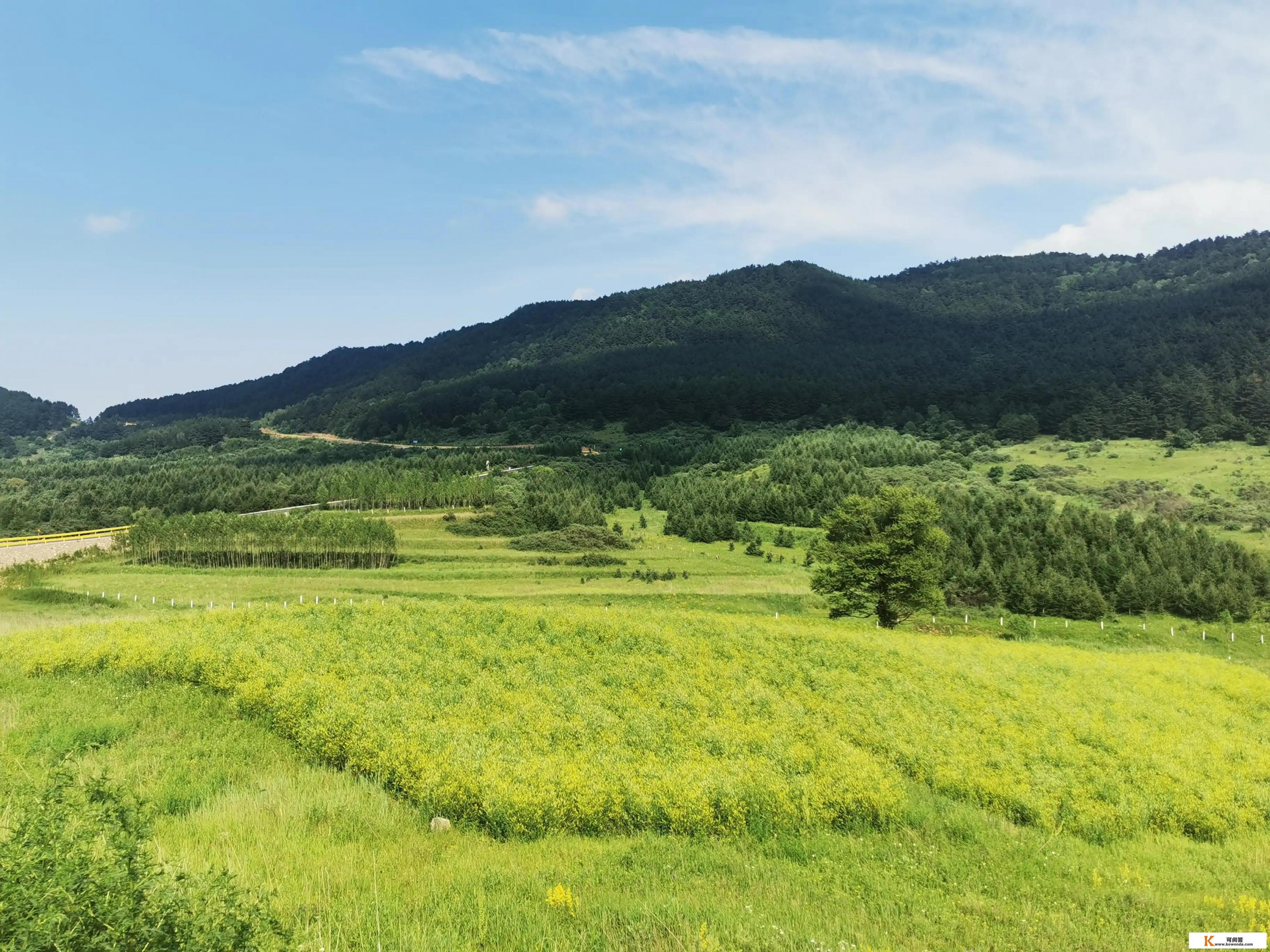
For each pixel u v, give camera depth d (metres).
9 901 8.34
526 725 25.53
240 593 79.94
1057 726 30.98
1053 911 16.06
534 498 143.00
